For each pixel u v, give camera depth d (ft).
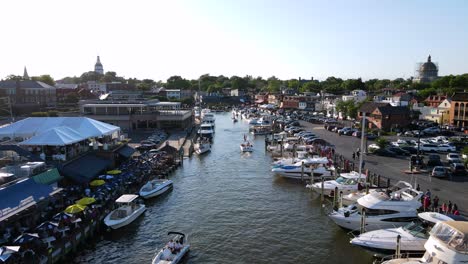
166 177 202.28
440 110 418.31
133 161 213.25
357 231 124.57
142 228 134.31
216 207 155.33
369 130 346.95
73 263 108.88
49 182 137.28
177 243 112.27
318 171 192.54
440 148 253.24
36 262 96.17
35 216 121.39
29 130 203.21
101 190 152.76
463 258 79.56
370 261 109.29
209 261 110.11
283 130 375.86
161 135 326.44
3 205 107.14
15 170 131.54
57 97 612.29
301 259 111.04
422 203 129.90
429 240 88.22
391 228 114.62
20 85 531.91
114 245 120.98
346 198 145.38
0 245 100.99
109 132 217.97
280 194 172.45
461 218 108.37
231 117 602.85
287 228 133.08
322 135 330.75
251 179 199.41
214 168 225.97
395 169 198.59
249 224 137.08
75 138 175.73
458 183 170.09
